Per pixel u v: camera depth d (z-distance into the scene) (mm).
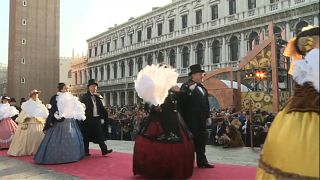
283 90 16641
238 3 35812
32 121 9977
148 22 49406
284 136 3209
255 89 18438
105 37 59969
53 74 57312
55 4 58094
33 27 55969
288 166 3111
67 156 8133
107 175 6531
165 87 5828
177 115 6086
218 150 10859
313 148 3049
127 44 54031
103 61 60312
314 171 2994
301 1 30234
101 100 9453
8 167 7840
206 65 39031
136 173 6184
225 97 18391
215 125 13922
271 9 32656
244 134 13398
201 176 6113
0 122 11602
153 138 5922
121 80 55000
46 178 6453
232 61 36000
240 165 7320
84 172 6922
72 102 8398
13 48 55031
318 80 3162
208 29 38844
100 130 9258
